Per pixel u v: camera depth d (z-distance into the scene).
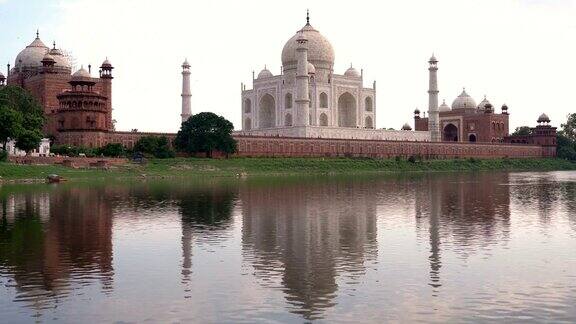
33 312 20.41
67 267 26.77
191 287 23.41
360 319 19.58
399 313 20.16
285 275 25.25
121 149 105.81
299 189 71.38
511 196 61.72
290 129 144.88
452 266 26.81
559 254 29.38
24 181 79.75
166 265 27.17
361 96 163.38
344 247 31.34
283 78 156.50
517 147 172.38
